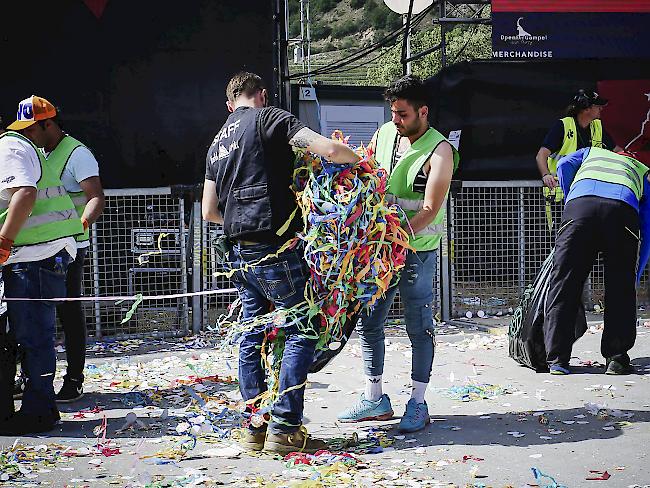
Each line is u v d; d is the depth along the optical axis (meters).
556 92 8.72
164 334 7.34
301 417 4.05
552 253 5.83
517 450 4.01
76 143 5.18
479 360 6.13
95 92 7.87
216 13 8.06
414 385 4.44
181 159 8.09
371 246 4.00
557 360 5.61
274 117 3.92
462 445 4.11
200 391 5.29
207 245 7.42
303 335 4.01
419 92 4.29
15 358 4.49
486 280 8.22
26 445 4.19
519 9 8.66
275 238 3.91
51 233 4.45
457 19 9.75
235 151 3.97
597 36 8.73
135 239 7.46
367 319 4.49
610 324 5.59
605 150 5.93
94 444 4.20
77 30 7.79
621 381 5.41
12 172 4.22
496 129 8.68
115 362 6.30
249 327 4.00
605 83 8.76
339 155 3.80
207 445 4.17
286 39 9.07
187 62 8.04
